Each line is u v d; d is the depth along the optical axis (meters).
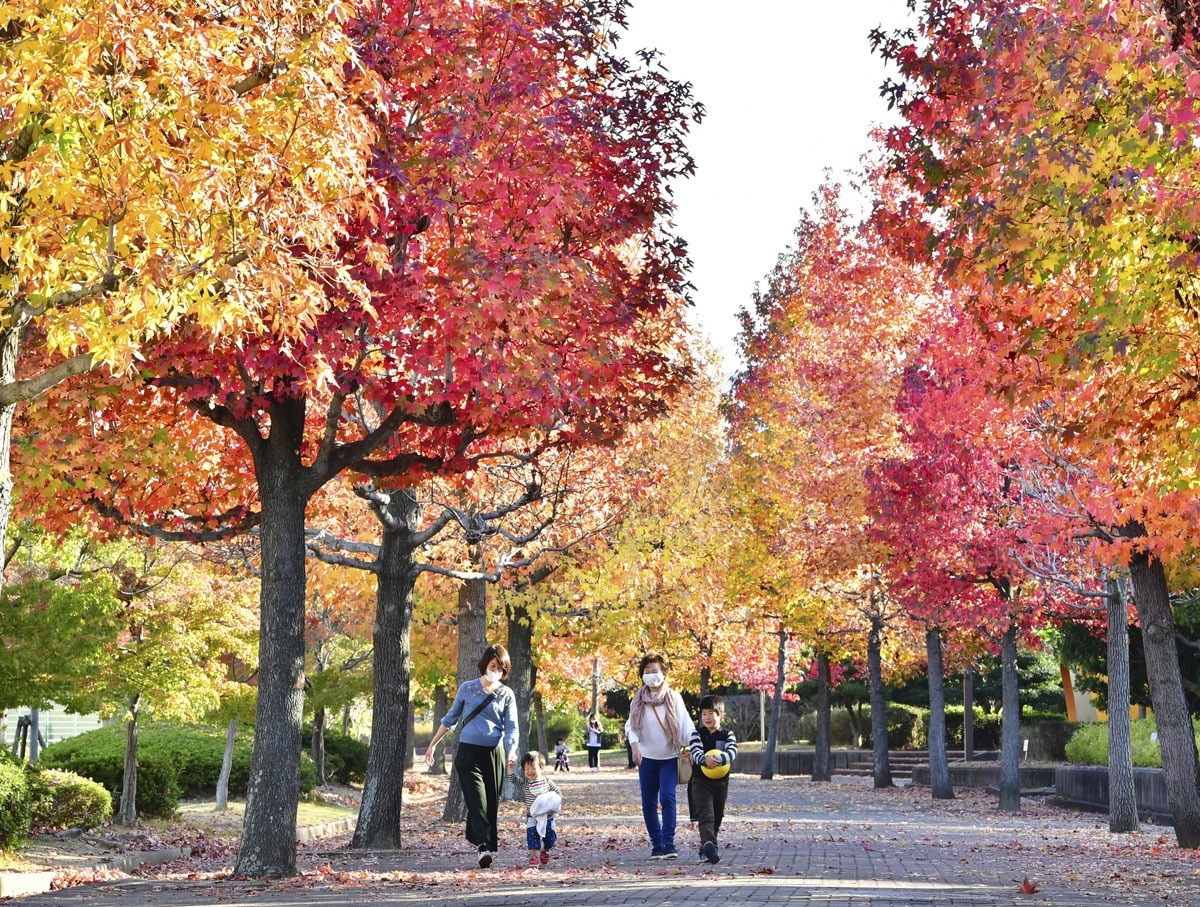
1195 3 9.12
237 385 12.32
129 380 12.34
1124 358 11.21
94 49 8.35
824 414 34.59
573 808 28.59
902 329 33.06
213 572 22.31
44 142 8.59
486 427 14.23
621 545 26.53
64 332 8.83
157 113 9.05
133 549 20.81
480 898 9.73
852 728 60.38
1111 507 14.98
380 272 11.10
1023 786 36.53
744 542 38.50
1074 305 11.93
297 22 9.84
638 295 14.40
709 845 12.91
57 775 19.20
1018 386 12.91
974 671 48.31
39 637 16.94
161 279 8.88
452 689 47.56
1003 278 11.29
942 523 25.19
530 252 11.99
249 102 9.55
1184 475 12.92
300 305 9.63
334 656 42.16
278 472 13.34
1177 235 10.23
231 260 9.51
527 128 12.65
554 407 13.18
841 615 39.34
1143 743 30.56
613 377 13.59
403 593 18.20
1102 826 23.84
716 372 33.91
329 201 10.27
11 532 17.67
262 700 13.05
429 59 12.55
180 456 13.93
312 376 11.35
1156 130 9.70
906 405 25.77
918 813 27.69
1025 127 10.49
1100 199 10.09
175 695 20.70
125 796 21.17
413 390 12.69
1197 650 31.48
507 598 27.38
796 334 38.09
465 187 12.45
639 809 27.98
